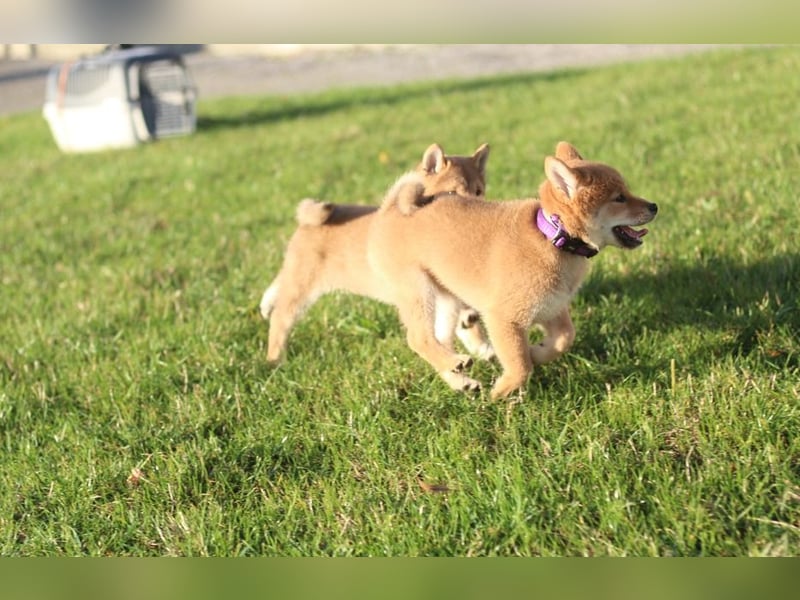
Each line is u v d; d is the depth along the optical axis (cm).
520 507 207
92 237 359
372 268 250
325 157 459
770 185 296
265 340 266
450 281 240
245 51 1191
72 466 229
